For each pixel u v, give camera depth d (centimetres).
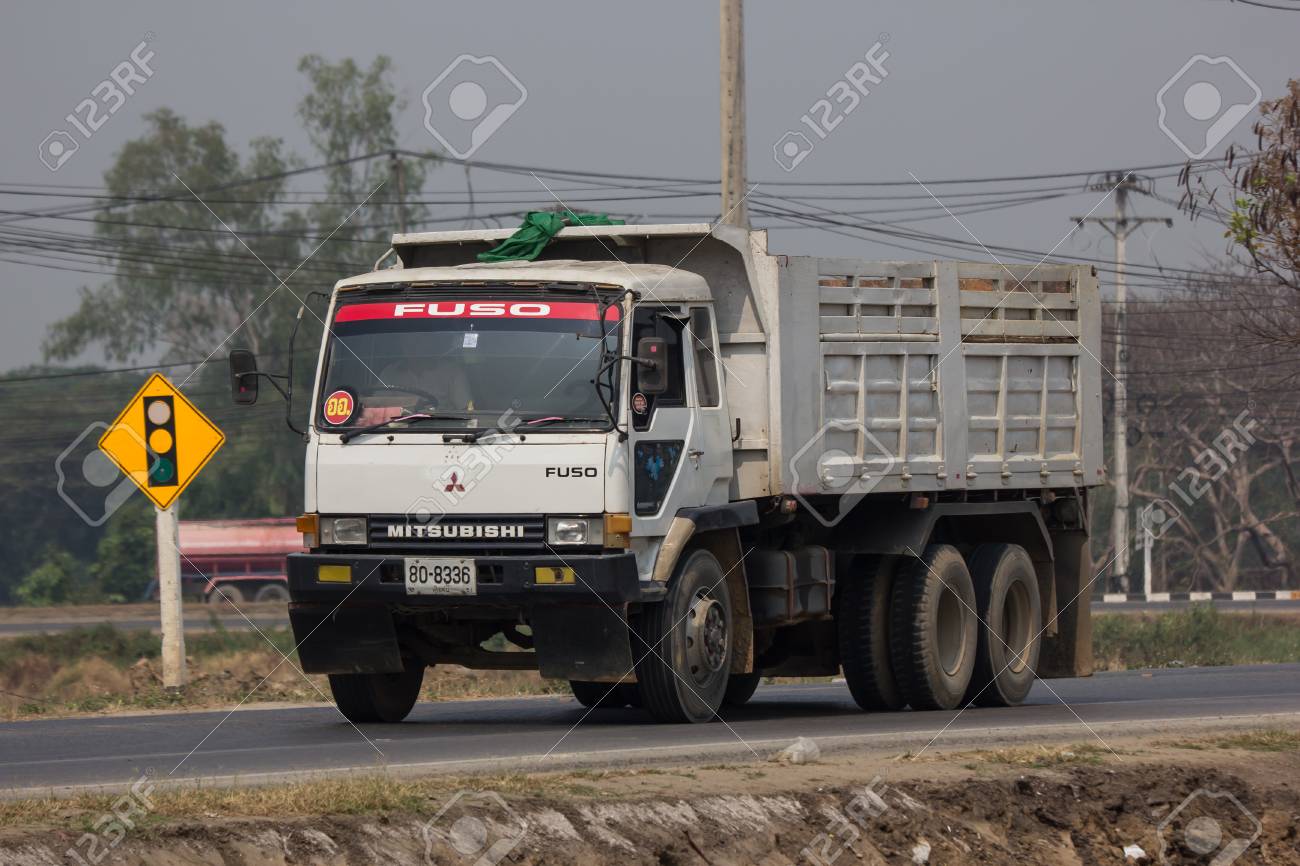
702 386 2919
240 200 12256
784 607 3055
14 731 2823
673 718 2775
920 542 3262
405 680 3052
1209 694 4125
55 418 14525
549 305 2717
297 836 1609
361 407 2727
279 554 11281
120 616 9644
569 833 1738
